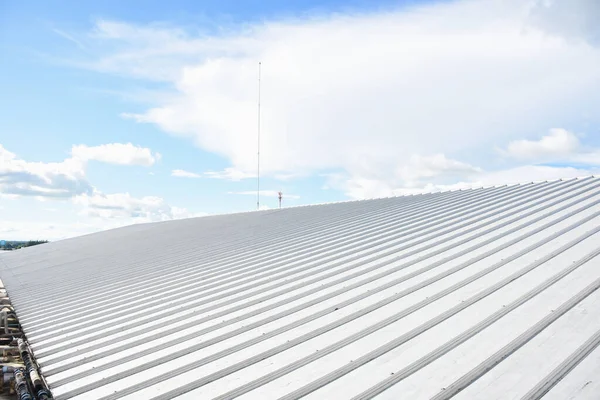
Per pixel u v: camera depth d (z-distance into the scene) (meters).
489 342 5.34
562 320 5.58
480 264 8.55
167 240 25.14
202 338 7.71
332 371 5.44
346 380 5.18
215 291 11.12
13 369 10.91
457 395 4.43
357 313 7.27
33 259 30.31
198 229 28.00
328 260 11.95
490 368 4.82
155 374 6.52
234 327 7.95
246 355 6.53
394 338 5.98
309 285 9.80
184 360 6.87
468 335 5.65
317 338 6.61
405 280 8.56
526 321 5.69
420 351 5.49
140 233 34.41
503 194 17.70
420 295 7.50
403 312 6.89
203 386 5.83
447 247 10.52
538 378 4.45
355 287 8.84
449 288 7.52
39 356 8.80
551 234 9.78
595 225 9.98
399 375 5.05
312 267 11.55
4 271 26.03
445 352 5.36
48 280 19.20
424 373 4.96
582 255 7.93
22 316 13.38
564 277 7.04
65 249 33.47
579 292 6.32
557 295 6.36
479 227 12.10
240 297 9.98
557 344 5.03
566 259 7.87
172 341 7.88
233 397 5.34
